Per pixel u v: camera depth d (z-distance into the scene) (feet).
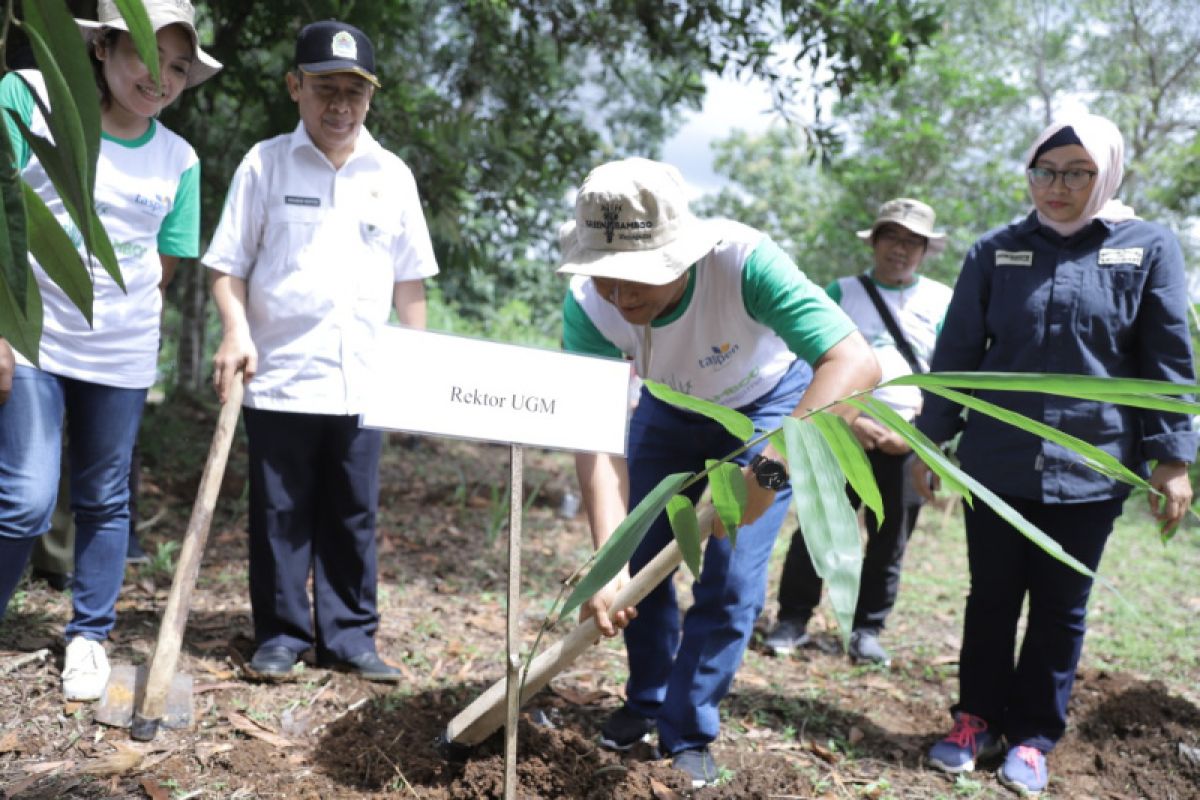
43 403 8.43
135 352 9.09
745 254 7.43
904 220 13.10
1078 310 9.04
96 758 7.68
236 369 9.18
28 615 10.37
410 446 26.86
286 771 7.89
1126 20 61.67
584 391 6.45
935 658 13.53
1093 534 9.16
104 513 9.15
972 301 9.71
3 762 7.53
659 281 6.63
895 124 56.90
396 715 8.84
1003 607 9.65
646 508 4.81
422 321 10.54
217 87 19.43
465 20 25.09
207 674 9.67
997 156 62.23
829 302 7.32
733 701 10.94
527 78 24.34
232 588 12.73
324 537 10.19
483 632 12.25
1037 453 9.07
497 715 7.33
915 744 10.27
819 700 11.27
